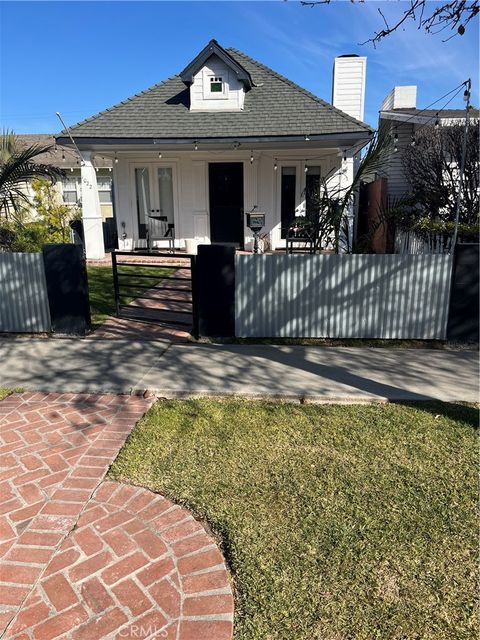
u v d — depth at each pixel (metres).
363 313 6.91
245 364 5.96
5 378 5.52
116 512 3.15
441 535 2.96
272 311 7.00
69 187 23.38
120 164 14.26
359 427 4.34
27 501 3.26
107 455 3.84
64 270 7.03
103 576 2.63
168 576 2.64
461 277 6.57
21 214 12.68
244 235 14.41
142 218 14.70
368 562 2.75
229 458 3.81
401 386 5.25
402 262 6.69
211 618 2.38
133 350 6.53
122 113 13.30
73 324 7.18
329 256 6.77
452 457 3.83
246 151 13.48
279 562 2.75
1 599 2.48
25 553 2.79
